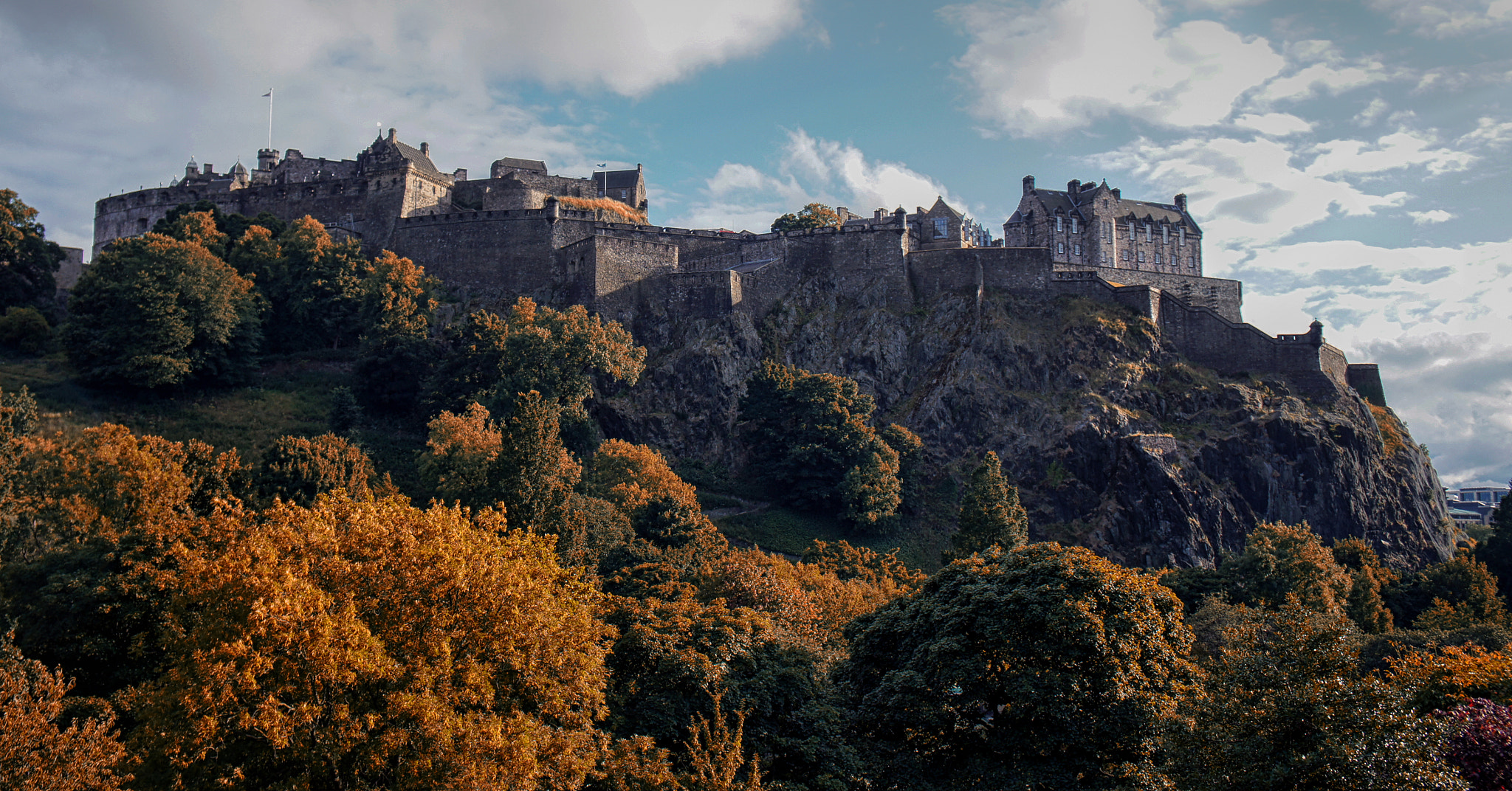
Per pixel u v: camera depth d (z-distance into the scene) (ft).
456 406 298.35
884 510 296.30
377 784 92.84
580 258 354.33
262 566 95.61
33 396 264.93
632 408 327.26
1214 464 321.32
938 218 436.35
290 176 483.10
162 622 130.11
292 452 207.10
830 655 161.27
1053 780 112.27
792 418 319.27
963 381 343.46
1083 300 369.71
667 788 102.73
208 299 297.94
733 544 276.62
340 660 90.22
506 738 94.84
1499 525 330.95
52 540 164.35
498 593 103.96
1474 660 133.69
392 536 107.34
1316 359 356.18
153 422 269.03
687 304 355.15
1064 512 313.12
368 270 346.13
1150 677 119.44
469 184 429.79
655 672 129.18
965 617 127.95
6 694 94.99
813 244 384.88
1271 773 96.84
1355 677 106.32
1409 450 362.53
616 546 208.64
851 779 120.98
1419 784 91.35
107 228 441.68
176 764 87.56
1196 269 495.82
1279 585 243.40
